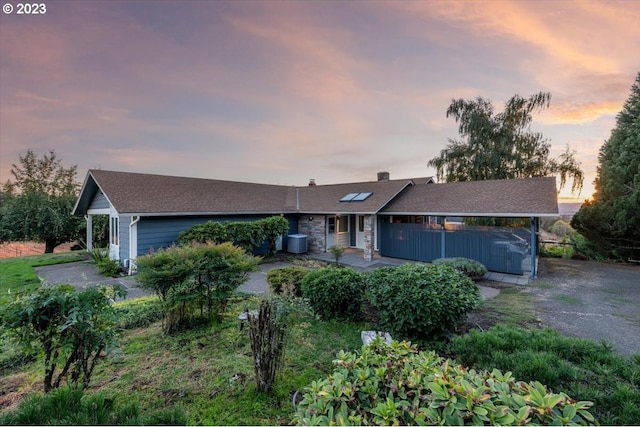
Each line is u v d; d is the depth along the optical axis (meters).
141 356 4.22
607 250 13.25
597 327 5.64
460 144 19.11
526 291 8.31
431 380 1.81
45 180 17.34
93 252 12.41
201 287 5.32
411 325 4.64
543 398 1.53
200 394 3.31
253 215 14.04
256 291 7.93
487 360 3.19
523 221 15.41
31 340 2.80
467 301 4.64
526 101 17.31
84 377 3.15
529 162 17.31
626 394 2.47
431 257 12.41
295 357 4.24
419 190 14.55
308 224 15.97
